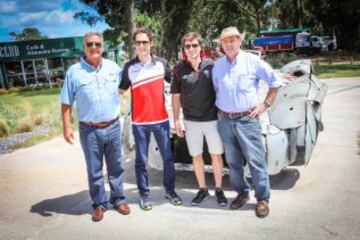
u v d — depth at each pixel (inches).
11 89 1185.4
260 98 219.3
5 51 1222.9
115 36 1186.6
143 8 1355.8
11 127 400.8
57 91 1031.0
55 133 374.3
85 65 163.9
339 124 316.8
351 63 1028.5
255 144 162.2
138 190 196.2
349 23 1900.8
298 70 266.8
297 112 187.2
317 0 1935.3
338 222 154.6
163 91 175.9
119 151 174.4
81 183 225.8
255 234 149.1
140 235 154.9
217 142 173.9
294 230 150.3
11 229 167.8
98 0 1146.0
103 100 164.4
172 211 175.2
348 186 190.2
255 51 417.7
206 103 169.5
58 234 160.7
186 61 168.1
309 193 184.9
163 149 180.1
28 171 254.7
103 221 169.6
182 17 1588.3
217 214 169.2
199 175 181.0
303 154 190.9
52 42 1285.7
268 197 166.2
